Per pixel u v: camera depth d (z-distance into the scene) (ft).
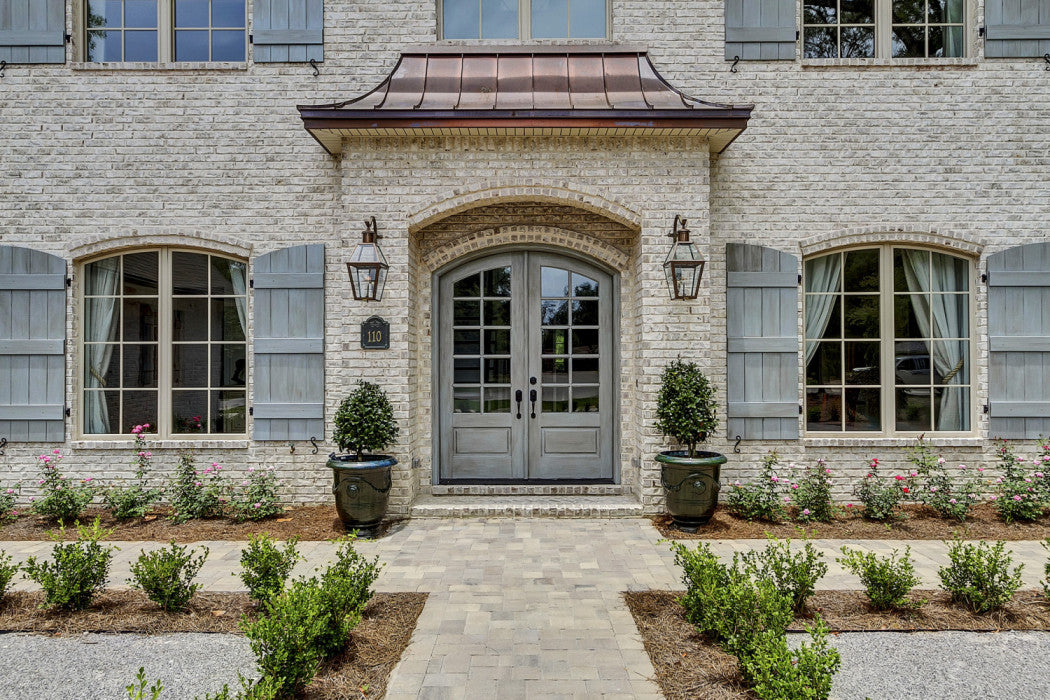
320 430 21.03
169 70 21.38
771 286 21.20
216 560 16.01
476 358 22.09
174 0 22.26
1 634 11.95
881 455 21.15
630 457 21.50
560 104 19.31
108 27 22.15
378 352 19.66
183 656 11.21
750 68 21.48
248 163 21.39
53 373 21.06
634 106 19.08
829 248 21.53
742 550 16.71
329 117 18.76
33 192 21.21
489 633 11.92
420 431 21.47
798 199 21.42
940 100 21.33
